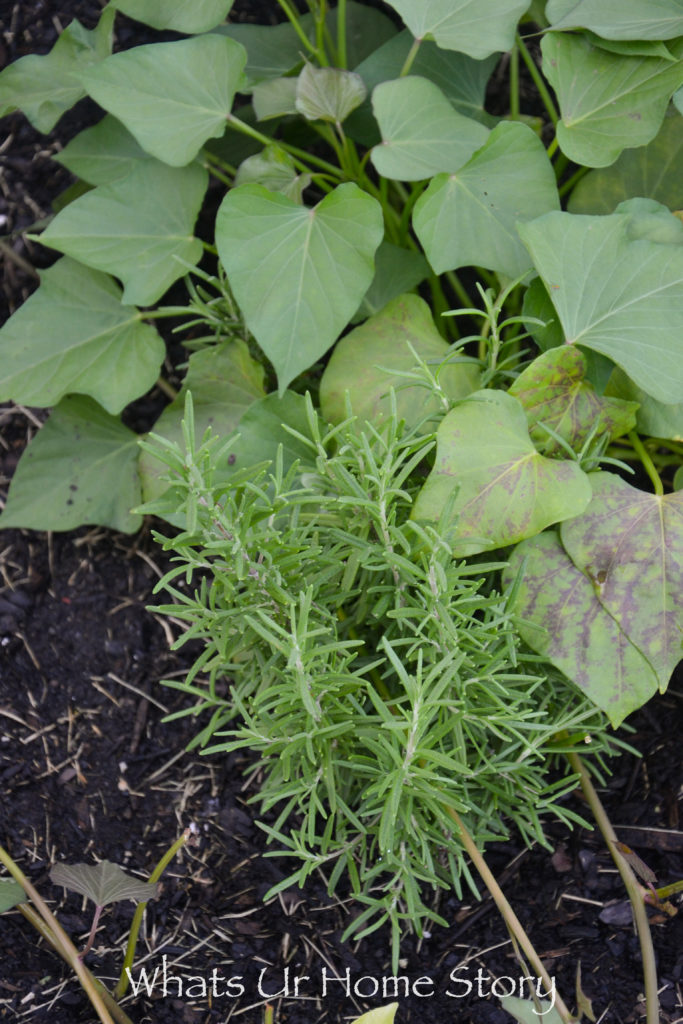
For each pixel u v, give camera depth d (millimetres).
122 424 1197
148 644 1184
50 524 1175
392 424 984
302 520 1037
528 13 1158
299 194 1135
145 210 1137
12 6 1288
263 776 1142
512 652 1000
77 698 1166
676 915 1077
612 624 1017
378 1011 950
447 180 1086
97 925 1061
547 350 1070
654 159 1128
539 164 1090
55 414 1190
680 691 1142
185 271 1139
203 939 1092
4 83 1151
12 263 1254
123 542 1212
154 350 1162
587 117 1093
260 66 1218
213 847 1124
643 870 1052
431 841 1056
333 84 1111
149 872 1116
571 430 1061
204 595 1008
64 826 1127
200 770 1147
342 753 1050
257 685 1036
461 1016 1056
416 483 1069
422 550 999
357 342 1100
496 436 1013
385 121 1091
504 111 1277
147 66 1089
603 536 1024
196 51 1094
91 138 1195
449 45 1091
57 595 1194
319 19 1179
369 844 1097
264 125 1223
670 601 1014
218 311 1165
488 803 1065
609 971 1067
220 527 967
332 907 1100
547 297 1081
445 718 1004
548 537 1033
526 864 1108
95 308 1167
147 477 1151
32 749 1146
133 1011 1063
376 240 1063
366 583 1033
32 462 1183
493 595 1012
